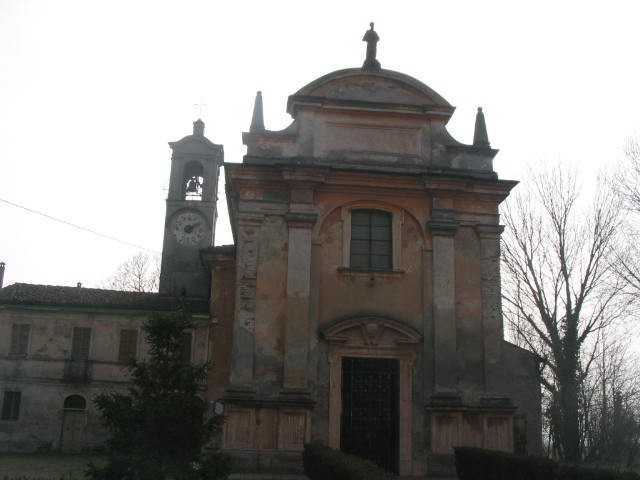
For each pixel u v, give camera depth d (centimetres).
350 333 2050
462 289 2134
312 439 1970
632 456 3416
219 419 1319
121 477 1250
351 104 2238
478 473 1772
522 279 3288
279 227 2112
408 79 2284
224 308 2472
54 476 2053
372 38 2373
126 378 3503
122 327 3578
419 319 2102
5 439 3422
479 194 2205
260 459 1909
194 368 1342
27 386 3488
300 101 2234
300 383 1980
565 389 3022
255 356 2006
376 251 2166
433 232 2147
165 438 1265
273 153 2191
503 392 2050
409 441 2002
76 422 3472
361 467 1246
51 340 3544
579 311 3130
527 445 2219
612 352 3409
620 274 3008
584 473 1497
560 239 3238
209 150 4384
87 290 3791
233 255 2514
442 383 2031
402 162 2231
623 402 3369
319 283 2094
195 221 4262
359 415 2023
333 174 2150
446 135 2275
